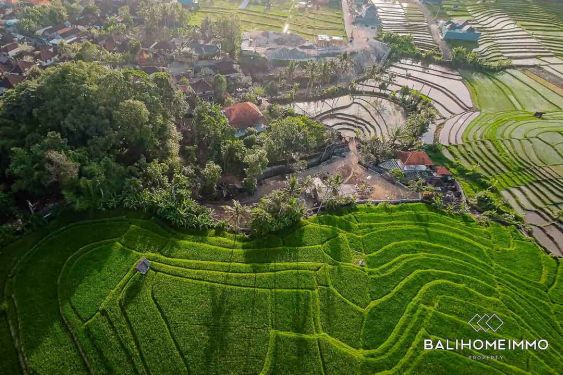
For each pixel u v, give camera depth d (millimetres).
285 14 171500
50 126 64188
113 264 55781
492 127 103562
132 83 72438
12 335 47156
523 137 99688
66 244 57219
